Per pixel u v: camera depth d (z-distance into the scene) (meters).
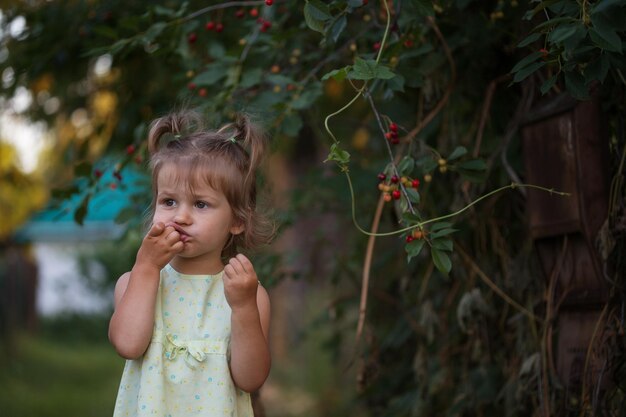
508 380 3.29
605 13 2.11
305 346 8.77
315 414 7.12
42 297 18.20
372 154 4.30
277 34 3.13
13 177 6.83
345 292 4.88
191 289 2.33
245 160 2.38
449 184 3.55
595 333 2.71
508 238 3.41
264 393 8.33
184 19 3.24
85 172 3.40
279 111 3.11
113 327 2.21
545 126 2.90
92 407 8.53
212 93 3.70
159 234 2.22
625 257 2.69
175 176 2.27
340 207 4.40
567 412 2.83
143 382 2.21
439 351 3.65
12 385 9.49
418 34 2.96
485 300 3.37
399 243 4.02
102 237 13.26
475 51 3.29
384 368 4.25
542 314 3.08
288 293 9.52
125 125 4.69
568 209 2.80
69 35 4.36
